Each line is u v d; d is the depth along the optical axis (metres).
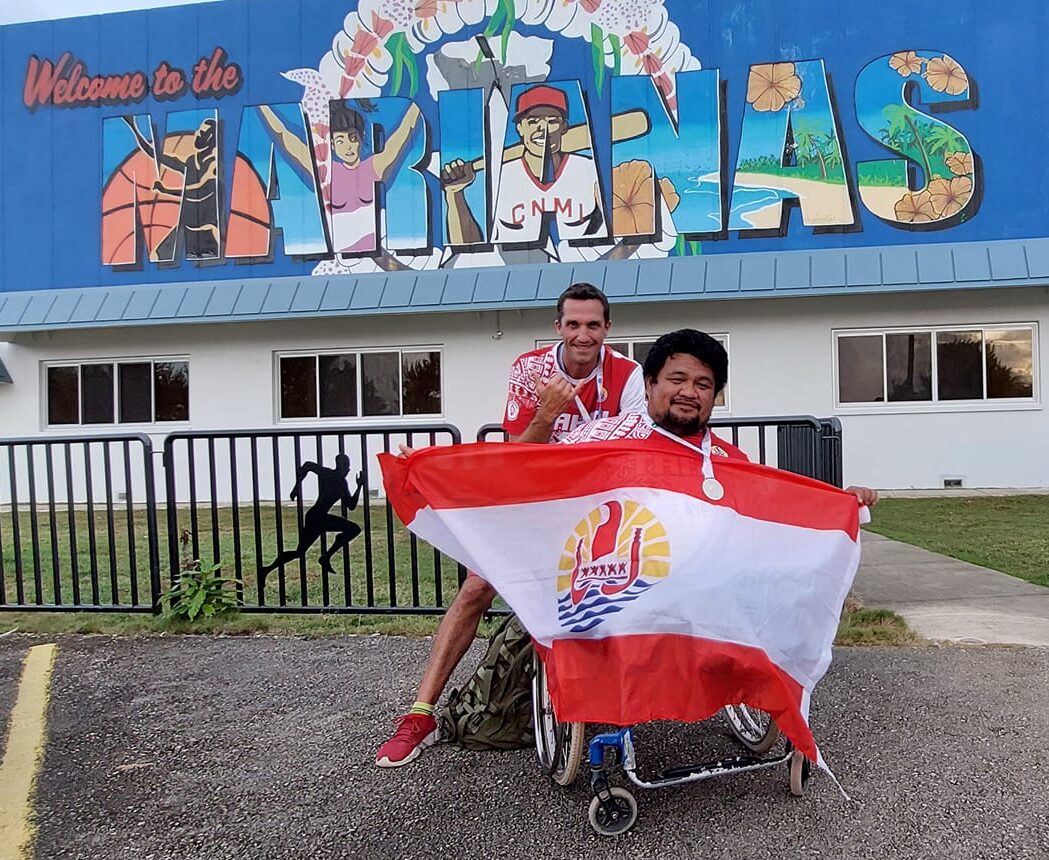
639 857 2.44
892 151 12.16
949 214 12.06
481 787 2.91
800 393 12.16
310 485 13.05
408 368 13.13
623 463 2.61
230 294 13.20
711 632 2.38
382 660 4.35
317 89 13.48
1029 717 3.34
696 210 12.58
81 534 9.25
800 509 2.66
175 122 13.85
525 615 2.54
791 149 12.36
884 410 12.05
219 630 4.96
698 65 12.54
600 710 2.37
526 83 12.94
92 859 2.53
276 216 13.62
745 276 11.95
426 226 13.23
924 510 9.81
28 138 14.21
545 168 12.91
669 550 2.44
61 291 13.91
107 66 14.01
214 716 3.64
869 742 3.16
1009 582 5.73
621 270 12.41
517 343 12.78
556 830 2.61
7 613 5.48
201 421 13.48
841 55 12.24
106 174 14.03
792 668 2.51
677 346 2.59
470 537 2.67
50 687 4.05
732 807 2.70
